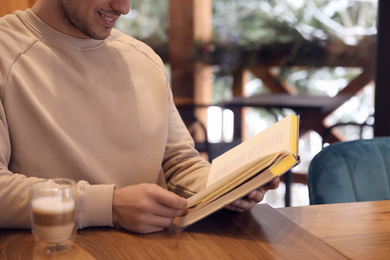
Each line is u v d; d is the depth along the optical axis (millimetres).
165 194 923
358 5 3537
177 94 4262
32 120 1127
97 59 1232
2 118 1102
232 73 4094
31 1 1733
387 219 1029
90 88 1198
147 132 1251
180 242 885
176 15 4160
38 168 1138
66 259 809
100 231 929
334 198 1349
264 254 839
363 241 908
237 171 902
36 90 1137
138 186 955
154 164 1261
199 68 4160
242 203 1022
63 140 1137
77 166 1154
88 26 1130
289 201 2850
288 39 3787
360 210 1085
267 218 1013
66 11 1138
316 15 3701
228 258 821
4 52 1136
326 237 925
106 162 1202
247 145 1088
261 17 3926
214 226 965
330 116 3523
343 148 1392
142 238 900
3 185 959
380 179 1393
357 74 3553
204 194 924
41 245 844
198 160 1283
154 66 1333
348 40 3566
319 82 3744
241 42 4016
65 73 1180
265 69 3941
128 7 1138
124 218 928
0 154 1066
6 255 824
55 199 827
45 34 1187
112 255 826
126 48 1304
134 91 1260
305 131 3561
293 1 3773
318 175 1354
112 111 1217
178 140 1345
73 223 853
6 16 1213
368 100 3494
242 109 3895
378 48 2135
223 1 4066
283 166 873
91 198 937
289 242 893
